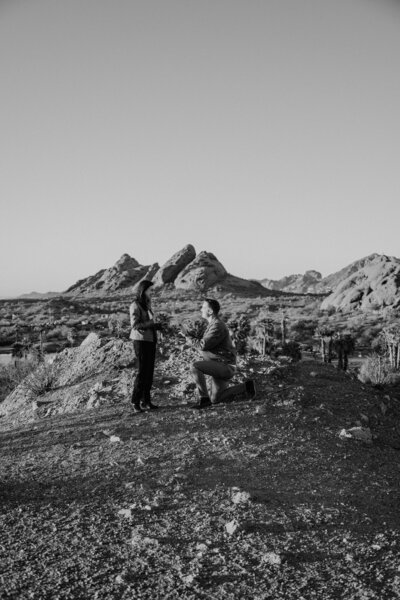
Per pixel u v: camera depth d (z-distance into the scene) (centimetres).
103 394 1004
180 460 625
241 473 593
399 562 407
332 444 727
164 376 1057
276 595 356
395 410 1025
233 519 466
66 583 366
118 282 17462
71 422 835
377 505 532
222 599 351
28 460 645
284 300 12762
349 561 405
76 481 561
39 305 10300
